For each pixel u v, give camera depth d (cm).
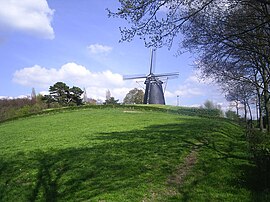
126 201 1023
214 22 1434
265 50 1652
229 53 1550
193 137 2206
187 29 1456
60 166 1580
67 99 9031
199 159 1530
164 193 1089
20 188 1348
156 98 7519
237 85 2759
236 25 1400
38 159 1808
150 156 1614
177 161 1502
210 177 1228
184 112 5625
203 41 1516
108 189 1155
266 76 2398
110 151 1800
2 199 1262
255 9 1335
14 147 2336
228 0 1305
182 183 1184
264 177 1108
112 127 3111
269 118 2475
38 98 9806
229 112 6725
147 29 1032
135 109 5700
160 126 3083
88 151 1853
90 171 1416
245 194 1024
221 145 1931
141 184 1180
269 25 1390
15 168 1666
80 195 1139
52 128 3366
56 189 1256
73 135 2661
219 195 1030
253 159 1355
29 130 3378
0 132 3547
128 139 2217
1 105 8925
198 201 991
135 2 952
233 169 1325
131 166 1439
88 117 4275
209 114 5881
